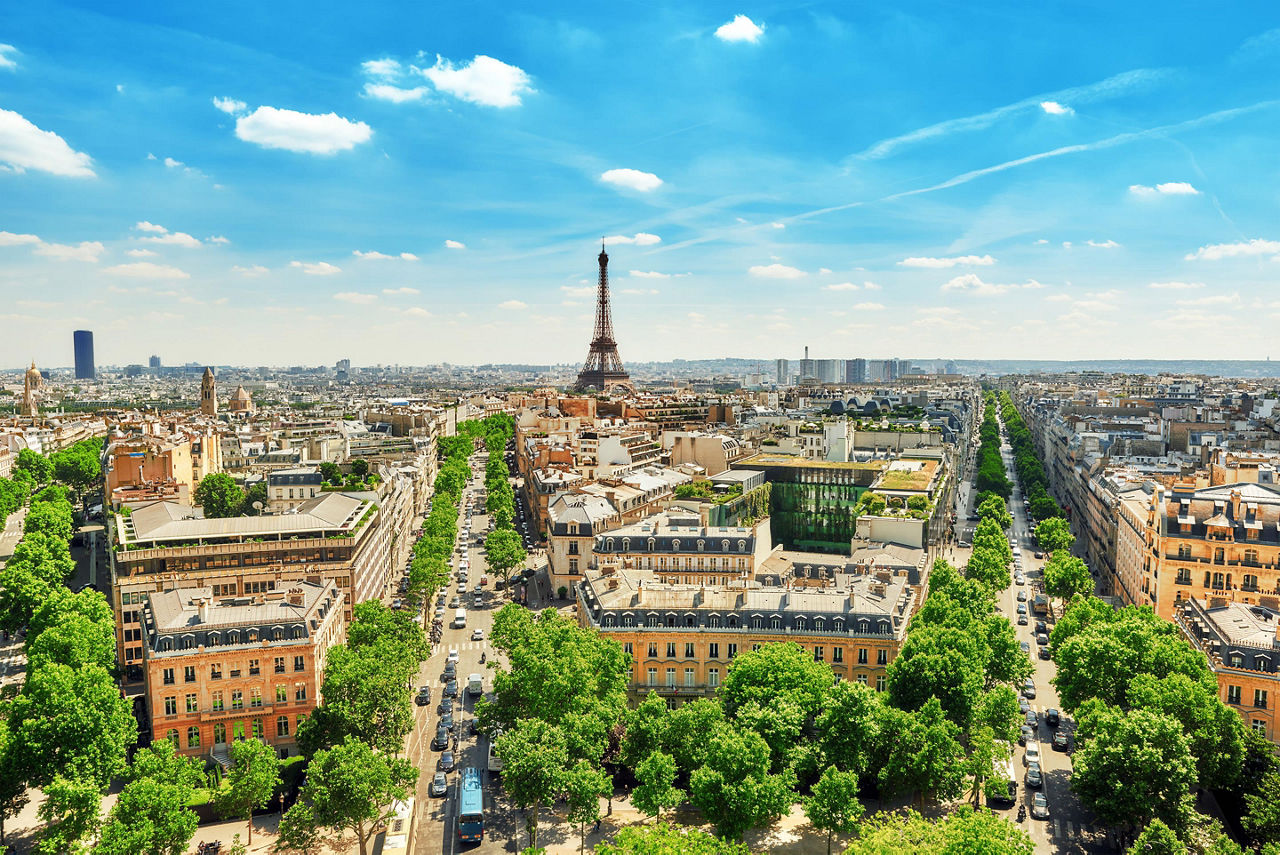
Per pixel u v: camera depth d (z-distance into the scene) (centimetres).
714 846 19975
